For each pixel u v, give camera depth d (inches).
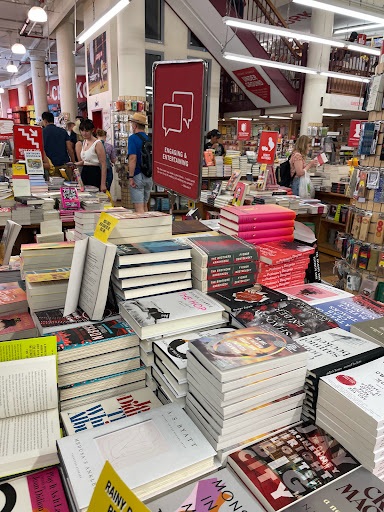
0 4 418.3
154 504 33.0
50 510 34.9
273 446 39.8
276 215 78.0
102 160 199.0
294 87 388.2
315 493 34.4
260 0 365.4
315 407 43.2
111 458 36.7
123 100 291.0
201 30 343.3
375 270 103.1
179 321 51.3
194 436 39.9
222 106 487.8
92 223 69.3
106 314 57.4
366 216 102.9
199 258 59.9
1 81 906.7
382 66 94.7
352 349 47.8
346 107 385.7
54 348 45.9
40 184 155.2
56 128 226.7
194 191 58.3
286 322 54.2
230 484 35.4
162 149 66.8
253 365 38.0
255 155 284.0
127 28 285.9
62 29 433.4
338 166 245.8
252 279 66.2
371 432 36.0
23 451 39.4
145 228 61.9
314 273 78.7
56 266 65.9
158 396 51.0
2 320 60.0
